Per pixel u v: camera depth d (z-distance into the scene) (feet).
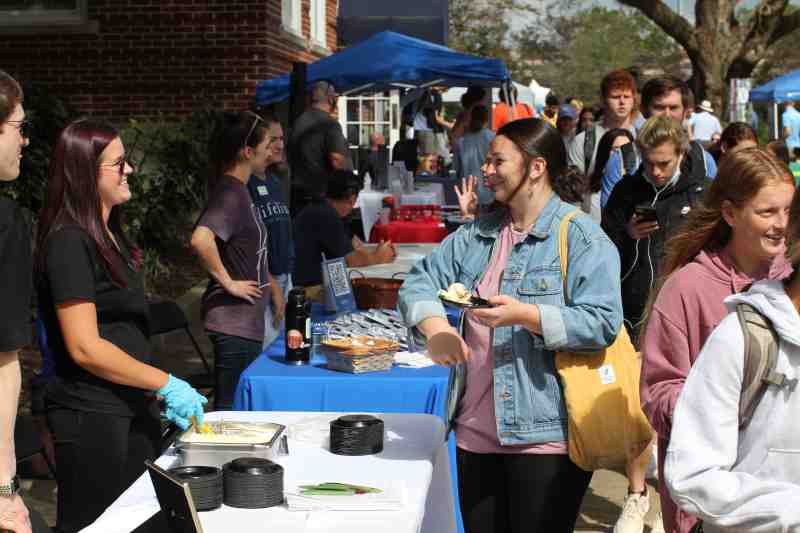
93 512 11.01
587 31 221.25
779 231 8.95
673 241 9.68
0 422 8.74
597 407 10.99
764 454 7.06
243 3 43.11
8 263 8.66
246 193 16.65
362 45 38.81
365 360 13.61
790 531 6.66
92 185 10.77
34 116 28.63
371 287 17.39
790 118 68.54
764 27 102.99
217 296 16.51
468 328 11.68
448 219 30.40
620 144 19.74
